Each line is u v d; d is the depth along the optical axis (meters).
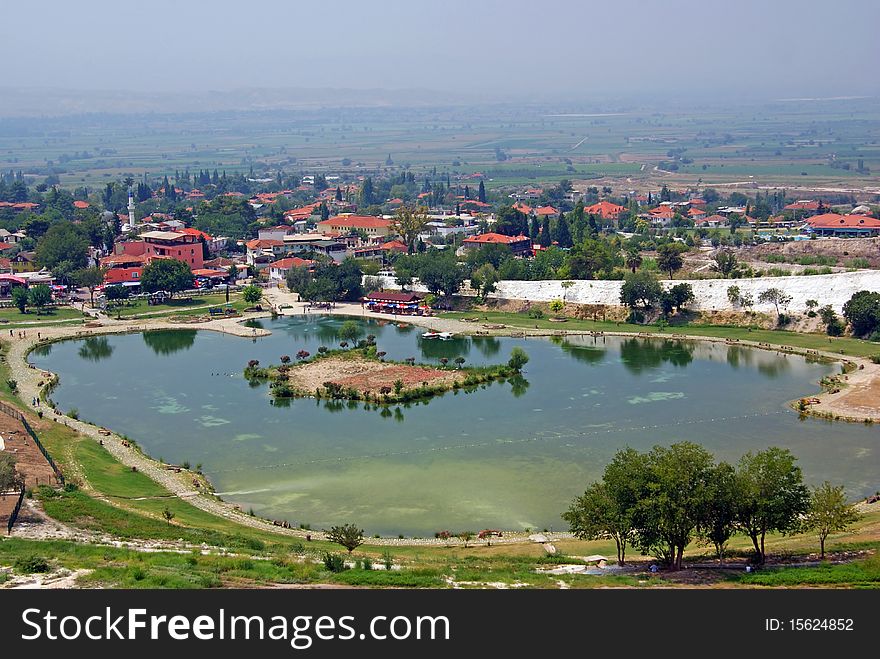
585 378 159.50
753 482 74.81
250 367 165.50
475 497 103.06
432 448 121.12
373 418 136.25
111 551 75.50
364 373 160.38
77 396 150.12
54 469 102.56
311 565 73.69
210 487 106.88
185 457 118.81
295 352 182.75
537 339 196.00
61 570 68.25
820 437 123.19
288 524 94.31
